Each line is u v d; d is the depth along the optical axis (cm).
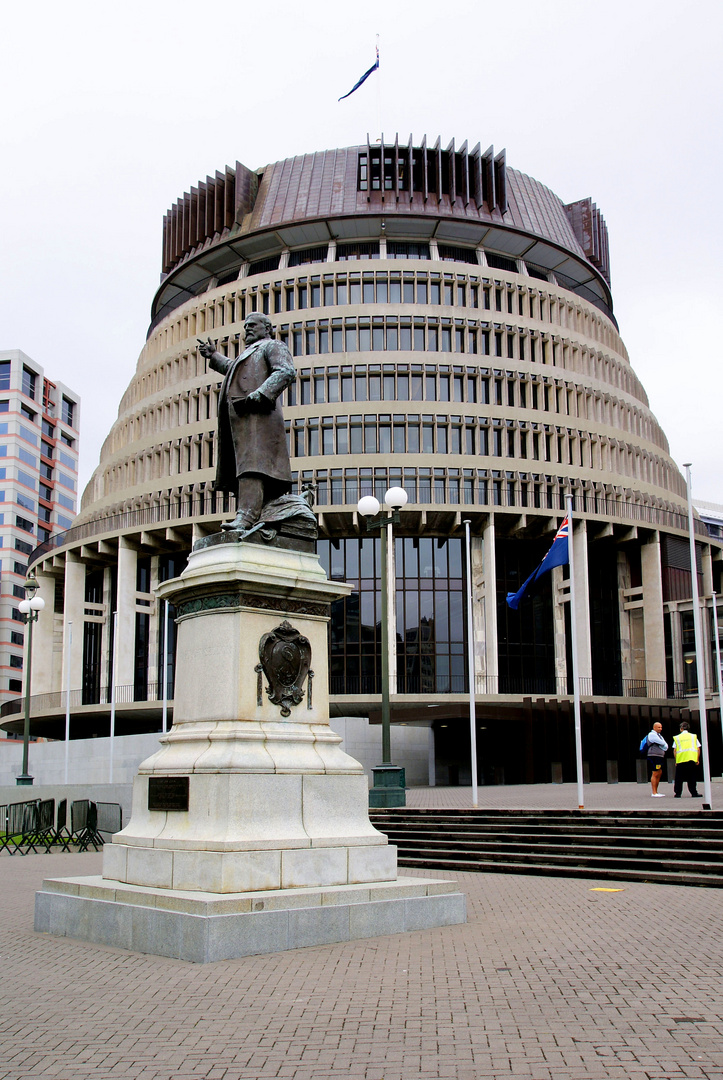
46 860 2072
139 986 775
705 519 10894
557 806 2350
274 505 1131
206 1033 656
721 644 5922
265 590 1035
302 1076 571
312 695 1062
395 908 1001
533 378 6212
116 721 6272
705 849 1580
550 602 6109
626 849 1611
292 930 908
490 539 5647
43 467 12050
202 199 7025
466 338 6134
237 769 955
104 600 6606
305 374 6041
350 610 5809
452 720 4681
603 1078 558
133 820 1043
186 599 1071
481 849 1825
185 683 1052
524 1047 619
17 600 11056
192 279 7212
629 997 741
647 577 6156
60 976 820
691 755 2458
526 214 7012
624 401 6706
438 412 5909
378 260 6256
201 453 6200
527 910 1184
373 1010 704
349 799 1036
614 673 6228
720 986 775
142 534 5866
